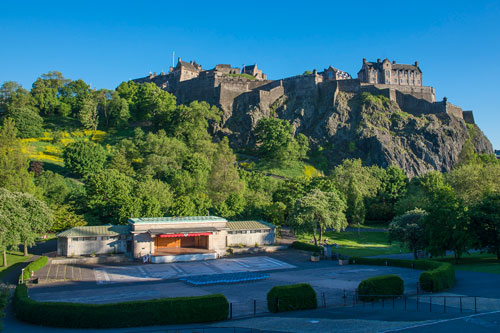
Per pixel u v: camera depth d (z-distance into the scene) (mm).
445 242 59281
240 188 108562
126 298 40812
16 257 68500
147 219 77125
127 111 185250
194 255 71562
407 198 107875
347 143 166625
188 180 106062
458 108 184000
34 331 29469
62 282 52094
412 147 161750
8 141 97750
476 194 88812
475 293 38031
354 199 102000
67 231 70938
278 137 156250
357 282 47875
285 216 98688
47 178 108750
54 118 188250
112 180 93812
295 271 59438
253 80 199375
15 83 189875
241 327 28547
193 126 166125
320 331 26594
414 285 43875
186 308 31422
